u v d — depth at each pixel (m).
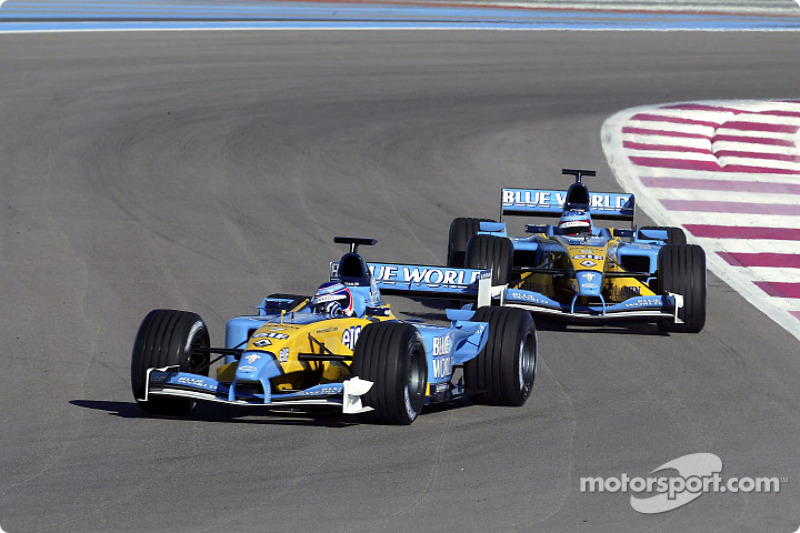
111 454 29.53
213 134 91.12
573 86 118.69
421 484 27.41
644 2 175.25
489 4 174.25
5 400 35.53
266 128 93.94
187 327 32.44
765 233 69.06
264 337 31.36
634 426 33.66
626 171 85.69
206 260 58.00
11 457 29.41
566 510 25.89
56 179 75.94
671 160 89.12
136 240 61.66
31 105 98.31
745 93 118.12
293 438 31.16
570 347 44.56
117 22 145.50
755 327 49.16
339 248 61.72
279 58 126.12
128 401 35.69
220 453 29.64
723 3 178.00
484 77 121.00
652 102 112.38
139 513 25.00
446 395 34.34
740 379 40.28
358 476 27.86
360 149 88.50
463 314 36.94
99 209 68.62
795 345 46.16
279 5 166.88
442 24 154.75
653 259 49.53
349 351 33.81
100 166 80.06
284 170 81.19
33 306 48.72
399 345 31.28
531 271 48.44
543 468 29.09
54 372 39.25
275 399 30.42
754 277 59.19
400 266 40.97
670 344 45.62
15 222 64.56
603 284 49.22
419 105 105.94
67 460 29.06
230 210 69.69
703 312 46.81
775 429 33.84
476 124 99.44
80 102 100.31
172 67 118.38
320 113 100.50
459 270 40.44
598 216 57.50
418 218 70.00
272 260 58.53
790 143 95.69
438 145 91.19
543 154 90.12
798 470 29.75
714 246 65.75
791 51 144.00
